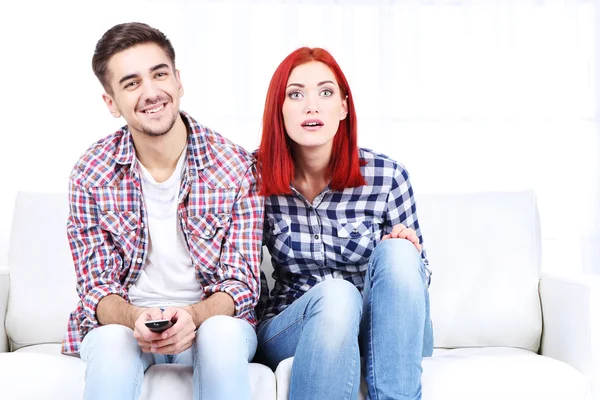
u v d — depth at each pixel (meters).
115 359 1.49
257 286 1.82
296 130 1.81
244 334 1.61
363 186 1.90
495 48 3.51
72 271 2.15
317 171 1.89
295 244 1.90
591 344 1.89
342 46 3.44
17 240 2.17
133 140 1.87
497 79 3.52
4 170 3.29
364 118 3.47
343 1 3.43
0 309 2.11
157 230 1.86
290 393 1.56
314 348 1.53
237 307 1.75
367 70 3.46
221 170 1.87
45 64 3.30
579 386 1.74
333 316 1.54
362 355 1.67
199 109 3.37
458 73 3.50
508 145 3.53
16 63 3.29
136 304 1.85
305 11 3.42
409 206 1.93
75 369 1.68
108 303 1.71
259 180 1.88
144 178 1.85
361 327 1.69
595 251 3.58
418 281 1.62
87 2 3.31
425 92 3.49
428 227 2.19
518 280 2.13
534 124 3.54
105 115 3.32
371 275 1.69
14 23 3.29
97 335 1.54
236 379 1.49
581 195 3.58
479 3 3.51
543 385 1.70
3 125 3.29
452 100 3.50
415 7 3.48
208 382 1.50
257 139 3.37
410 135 3.49
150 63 1.77
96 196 1.84
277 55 3.40
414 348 1.58
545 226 3.58
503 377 1.70
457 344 2.13
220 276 1.82
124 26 1.80
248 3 3.38
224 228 1.85
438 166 3.50
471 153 3.51
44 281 2.13
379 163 1.91
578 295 1.94
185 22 3.35
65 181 3.31
